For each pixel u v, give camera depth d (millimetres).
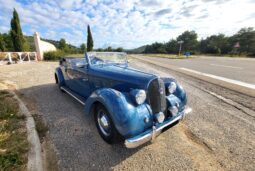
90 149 2371
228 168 2020
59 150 2326
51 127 2965
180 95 2939
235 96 4766
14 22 19062
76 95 4098
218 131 2877
